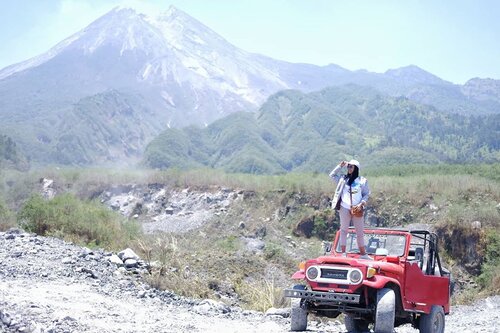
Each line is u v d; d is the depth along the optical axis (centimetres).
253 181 6003
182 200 6316
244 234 5228
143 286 1419
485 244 3581
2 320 798
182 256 2155
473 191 4503
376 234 1047
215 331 963
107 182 6956
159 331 897
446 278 1109
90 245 2058
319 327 1177
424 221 4375
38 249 1602
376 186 4884
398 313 998
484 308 2366
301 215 5156
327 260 973
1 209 2366
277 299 1608
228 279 2012
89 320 912
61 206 2392
